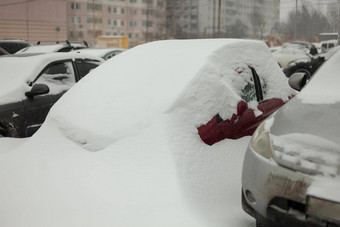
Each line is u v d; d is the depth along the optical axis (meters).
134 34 79.12
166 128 3.42
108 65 4.48
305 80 3.82
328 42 32.25
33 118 5.56
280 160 2.46
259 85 4.34
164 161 3.22
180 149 3.34
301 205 2.33
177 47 4.41
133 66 4.22
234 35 90.44
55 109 4.10
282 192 2.38
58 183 3.22
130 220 2.76
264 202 2.48
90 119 3.74
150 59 4.25
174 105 3.56
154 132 3.42
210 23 97.81
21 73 5.79
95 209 2.89
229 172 3.41
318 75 3.39
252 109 4.07
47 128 3.95
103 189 3.08
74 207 2.94
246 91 4.14
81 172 3.29
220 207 3.04
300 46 33.62
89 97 3.99
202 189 3.15
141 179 3.12
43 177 3.32
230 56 4.21
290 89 4.85
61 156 3.57
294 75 3.87
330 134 2.51
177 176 3.12
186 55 4.12
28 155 3.70
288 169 2.39
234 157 3.59
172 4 78.75
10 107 5.28
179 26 78.56
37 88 5.44
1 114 5.18
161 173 3.14
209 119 3.62
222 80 3.89
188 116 3.56
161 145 3.32
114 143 3.46
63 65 6.35
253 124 4.02
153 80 3.91
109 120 3.65
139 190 3.03
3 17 42.09
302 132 2.61
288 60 22.59
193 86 3.69
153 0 79.44
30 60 6.09
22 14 43.72
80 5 68.88
